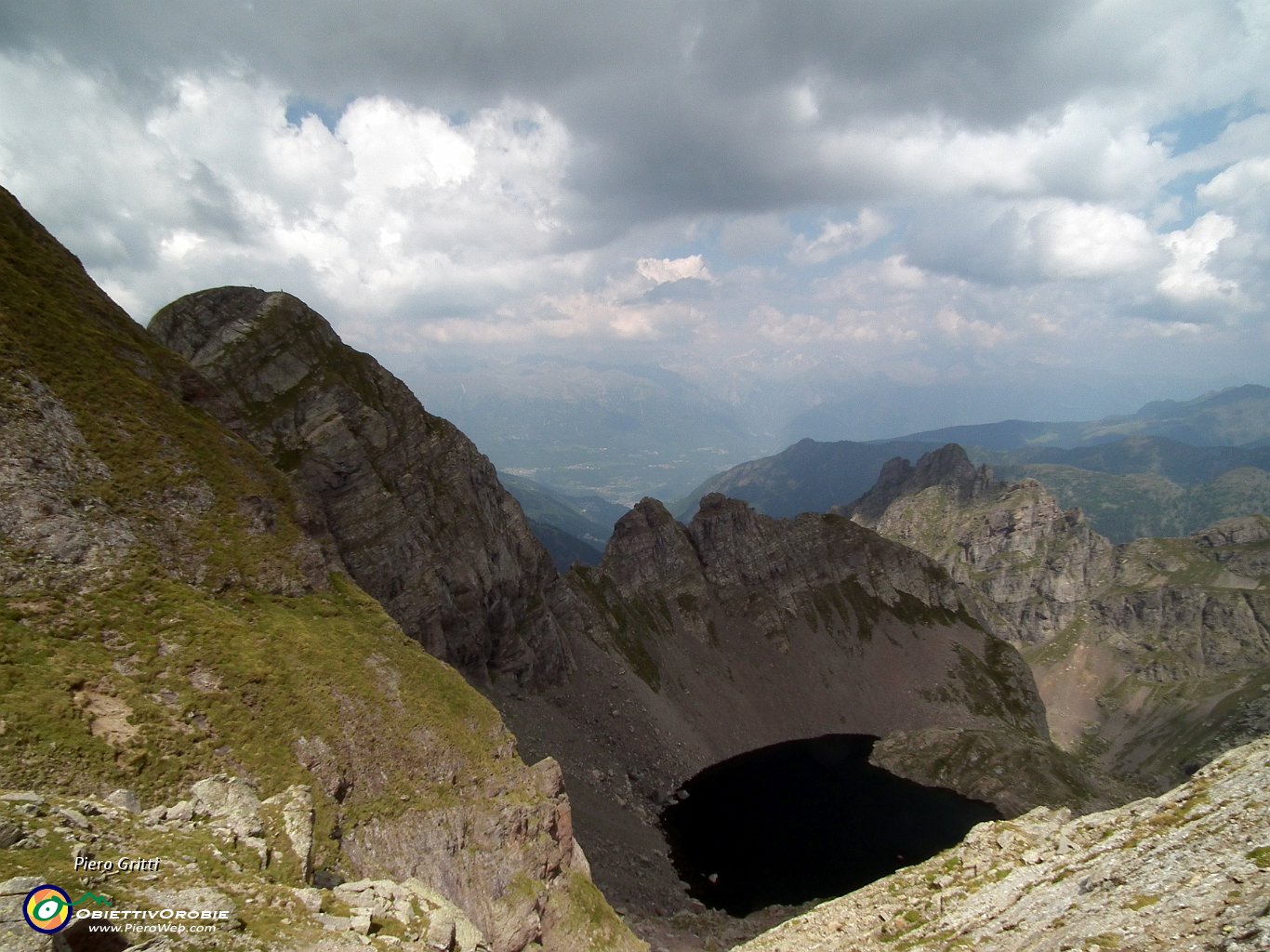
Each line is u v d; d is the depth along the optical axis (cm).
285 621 7150
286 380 13262
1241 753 4525
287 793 4809
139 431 7250
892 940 4881
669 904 11744
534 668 16950
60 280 8044
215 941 2738
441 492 15325
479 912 6209
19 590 5203
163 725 4931
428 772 6975
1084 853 4469
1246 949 2308
